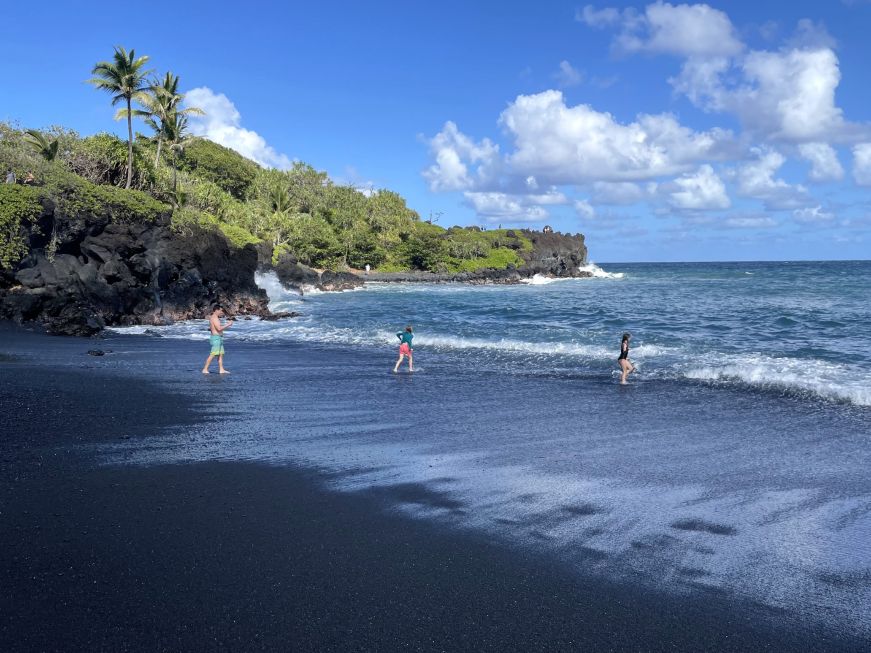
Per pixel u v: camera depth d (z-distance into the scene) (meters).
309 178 147.12
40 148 42.41
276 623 4.58
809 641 4.60
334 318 40.69
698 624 4.79
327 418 11.84
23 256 29.31
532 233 161.25
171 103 56.47
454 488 7.82
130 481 7.80
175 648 4.22
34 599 4.81
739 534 6.56
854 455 9.65
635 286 91.75
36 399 12.61
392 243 139.38
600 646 4.44
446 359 21.02
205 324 36.34
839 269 156.12
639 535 6.47
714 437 10.71
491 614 4.82
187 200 56.94
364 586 5.20
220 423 11.20
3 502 6.91
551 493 7.71
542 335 26.89
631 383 16.16
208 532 6.25
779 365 17.97
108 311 33.03
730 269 177.38
